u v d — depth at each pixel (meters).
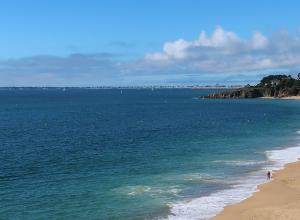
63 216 30.95
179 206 33.06
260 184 39.41
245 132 83.06
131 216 30.92
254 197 35.00
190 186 39.16
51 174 44.38
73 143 67.38
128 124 100.88
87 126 96.06
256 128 90.75
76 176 43.41
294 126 94.19
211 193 36.69
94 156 54.91
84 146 63.94
